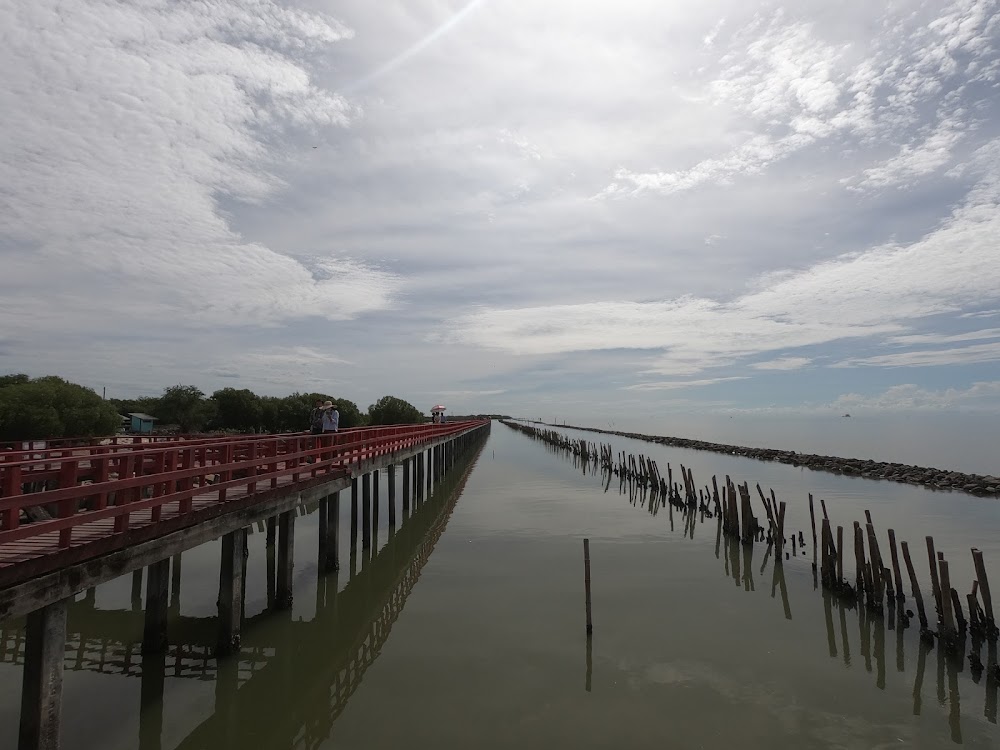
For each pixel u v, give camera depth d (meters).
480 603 13.02
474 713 8.42
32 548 6.37
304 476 13.88
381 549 19.20
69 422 32.66
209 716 8.56
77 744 7.83
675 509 25.59
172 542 8.17
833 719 8.38
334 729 8.04
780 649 10.77
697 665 10.04
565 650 10.55
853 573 15.93
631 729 8.02
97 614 12.91
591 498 28.81
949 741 7.86
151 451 8.16
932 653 10.73
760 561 16.92
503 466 45.47
